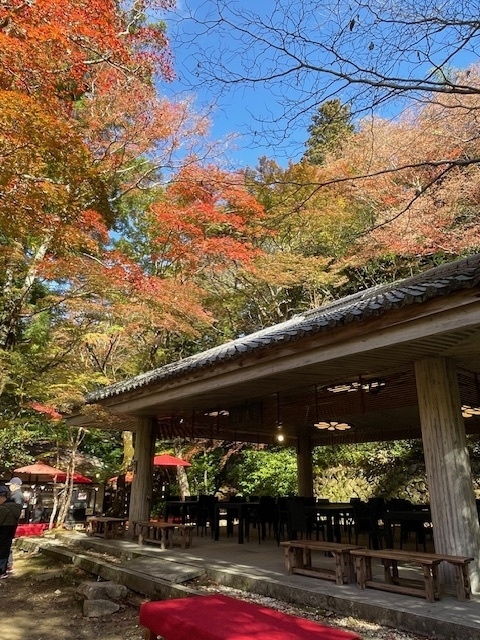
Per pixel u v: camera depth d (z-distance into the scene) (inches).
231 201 416.2
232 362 228.2
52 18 216.1
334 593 169.0
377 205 455.8
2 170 206.5
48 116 207.8
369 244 478.3
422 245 422.9
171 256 435.5
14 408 388.2
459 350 188.5
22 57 205.9
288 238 579.2
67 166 245.6
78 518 493.4
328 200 500.4
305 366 206.1
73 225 279.7
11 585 237.5
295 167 443.5
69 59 244.8
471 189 383.2
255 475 574.6
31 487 497.0
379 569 214.5
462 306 145.8
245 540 335.9
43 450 552.1
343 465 562.3
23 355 369.1
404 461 525.7
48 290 469.1
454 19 111.7
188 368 247.4
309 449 460.8
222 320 665.6
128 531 338.0
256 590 193.2
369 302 176.7
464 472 180.4
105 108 368.2
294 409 359.6
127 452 530.6
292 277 541.3
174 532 385.7
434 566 162.1
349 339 179.8
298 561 213.6
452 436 183.6
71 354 440.8
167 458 456.4
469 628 128.9
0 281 362.0
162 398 289.9
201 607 124.4
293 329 202.4
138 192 483.5
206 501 387.2
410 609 146.6
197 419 383.2
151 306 378.0
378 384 265.3
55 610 193.9
